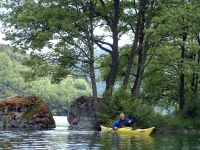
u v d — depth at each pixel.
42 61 34.53
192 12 32.16
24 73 35.44
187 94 41.59
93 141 19.05
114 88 34.19
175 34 33.34
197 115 34.84
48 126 33.19
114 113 31.84
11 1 35.25
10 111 32.41
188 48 36.62
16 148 15.00
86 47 33.91
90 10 34.34
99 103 34.12
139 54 38.78
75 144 17.14
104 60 40.72
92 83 34.16
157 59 39.78
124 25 38.69
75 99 38.41
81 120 33.19
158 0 33.59
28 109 33.00
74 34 32.88
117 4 35.97
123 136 23.47
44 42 33.50
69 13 33.38
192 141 20.86
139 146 16.81
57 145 16.48
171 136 25.30
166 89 46.53
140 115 30.33
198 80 45.06
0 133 24.08
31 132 25.72
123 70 42.06
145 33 35.00
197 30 33.88
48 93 152.25
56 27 32.25
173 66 38.75
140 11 35.69
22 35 34.56
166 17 32.06
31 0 33.91
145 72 41.44
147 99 47.53
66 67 35.19
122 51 41.75
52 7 33.72
